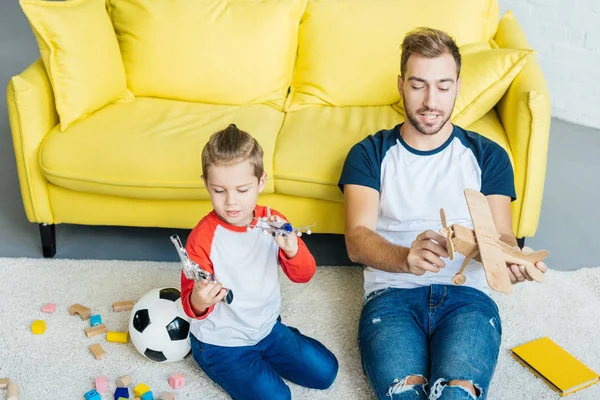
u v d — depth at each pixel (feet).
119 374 6.31
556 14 10.89
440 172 6.39
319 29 8.51
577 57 10.93
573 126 11.34
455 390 5.18
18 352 6.56
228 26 8.43
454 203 6.37
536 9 11.07
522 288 7.45
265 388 5.75
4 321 6.97
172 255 8.20
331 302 7.33
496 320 5.94
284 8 8.52
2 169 10.01
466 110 7.46
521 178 7.32
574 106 11.32
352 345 6.71
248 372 5.77
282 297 7.38
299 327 6.93
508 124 7.42
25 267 7.86
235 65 8.43
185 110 8.32
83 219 7.93
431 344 5.92
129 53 8.58
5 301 7.26
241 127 7.81
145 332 6.19
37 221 7.91
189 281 5.59
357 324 7.00
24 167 7.68
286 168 7.35
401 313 6.06
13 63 13.47
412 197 6.40
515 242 6.09
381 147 6.50
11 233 8.63
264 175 5.71
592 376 6.17
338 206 7.59
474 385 5.27
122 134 7.64
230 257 5.70
